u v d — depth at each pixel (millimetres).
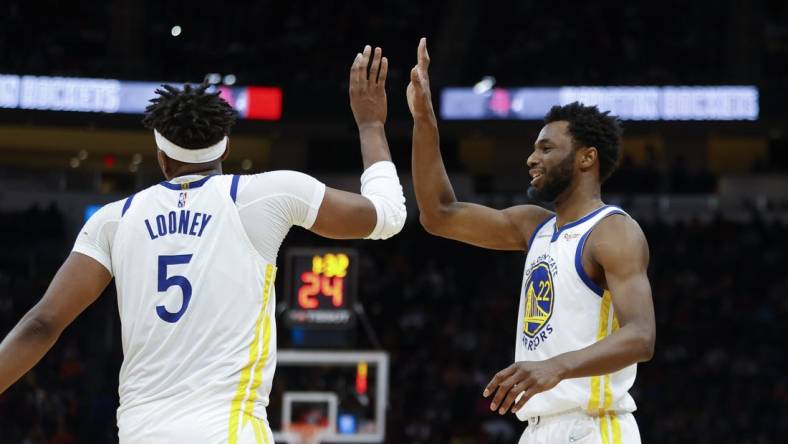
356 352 13852
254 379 3773
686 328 23641
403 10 30562
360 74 4441
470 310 24984
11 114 25672
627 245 4500
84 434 20625
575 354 4059
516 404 4031
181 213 3885
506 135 26922
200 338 3748
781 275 24984
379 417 13797
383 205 4102
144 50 28578
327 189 4008
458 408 21453
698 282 24953
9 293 24375
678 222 26297
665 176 27797
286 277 14016
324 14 29891
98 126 26031
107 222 3969
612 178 27859
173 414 3670
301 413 13766
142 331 3787
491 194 28969
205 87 4000
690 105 25375
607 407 4559
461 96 26344
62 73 26516
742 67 27766
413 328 24000
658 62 28781
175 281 3795
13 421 19594
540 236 4930
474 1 29203
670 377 22297
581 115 4855
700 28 29672
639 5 30234
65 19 29422
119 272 3898
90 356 23094
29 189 27344
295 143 30141
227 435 3652
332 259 13922
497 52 29562
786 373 22312
